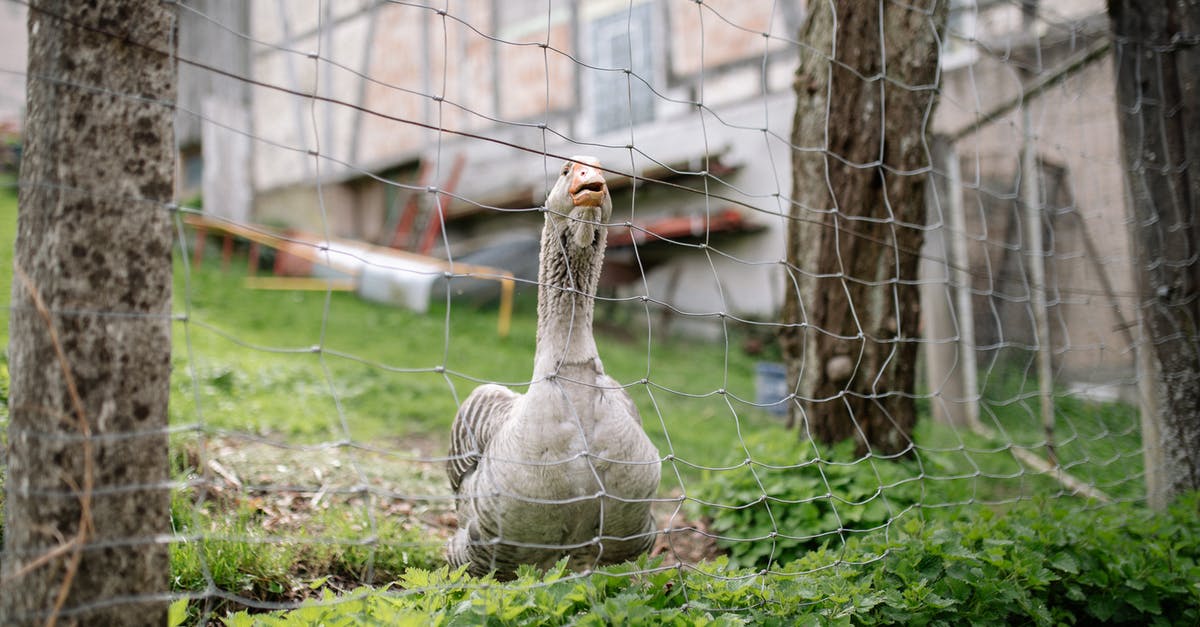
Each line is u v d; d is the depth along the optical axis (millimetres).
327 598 2797
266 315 11641
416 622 2465
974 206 8445
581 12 14609
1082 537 3670
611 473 3170
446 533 4836
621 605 2611
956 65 8977
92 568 2059
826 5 4953
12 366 2086
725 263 13859
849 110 4891
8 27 12883
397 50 16125
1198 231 4965
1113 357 6941
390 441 6859
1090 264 7414
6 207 13930
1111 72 6816
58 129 2010
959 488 4703
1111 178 7234
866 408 5004
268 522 4367
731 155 13320
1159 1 5031
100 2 2025
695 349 13094
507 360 10797
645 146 14141
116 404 2055
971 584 3182
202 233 15211
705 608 2809
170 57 2131
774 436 5312
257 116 17703
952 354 8297
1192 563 3852
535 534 3240
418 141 15977
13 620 2066
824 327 5016
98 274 2033
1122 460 5938
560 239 3283
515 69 15156
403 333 11742
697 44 13586
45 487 2035
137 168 2074
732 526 4641
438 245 16328
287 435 6363
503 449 3242
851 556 3348
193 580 3455
